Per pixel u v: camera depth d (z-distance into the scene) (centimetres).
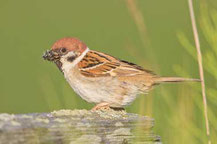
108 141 764
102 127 769
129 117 788
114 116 779
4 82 2308
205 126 815
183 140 794
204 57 823
